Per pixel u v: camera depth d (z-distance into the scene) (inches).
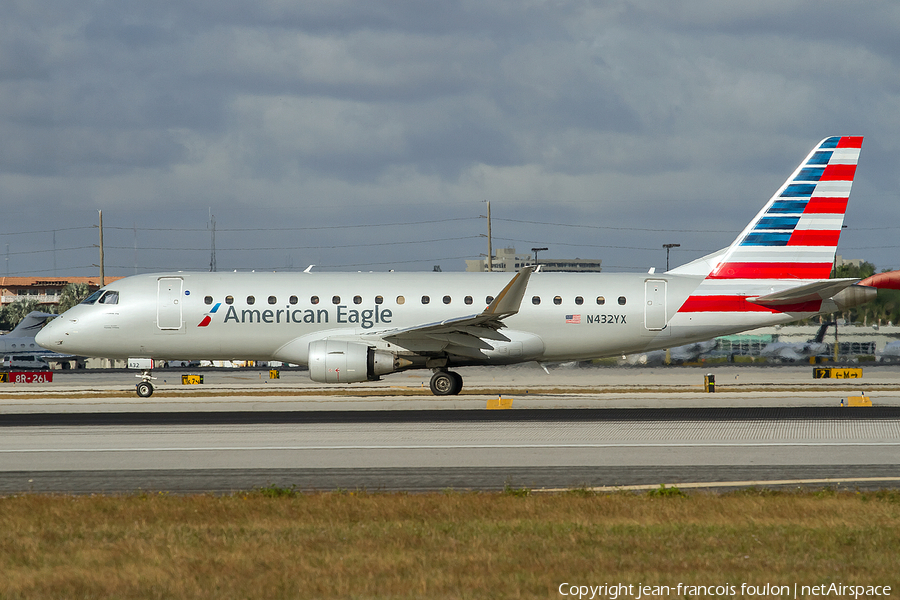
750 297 2496.3
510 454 1373.0
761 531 840.9
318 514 924.0
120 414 2000.5
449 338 2356.1
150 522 894.4
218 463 1305.4
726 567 714.8
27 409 2118.6
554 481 1160.2
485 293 2471.7
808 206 2509.8
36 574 693.3
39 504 979.3
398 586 652.7
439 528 856.3
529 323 2491.4
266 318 2455.7
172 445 1480.1
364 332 2444.6
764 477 1181.7
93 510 948.0
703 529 850.8
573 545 786.2
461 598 621.3
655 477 1184.8
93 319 2469.2
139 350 2491.4
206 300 2464.3
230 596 631.2
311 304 2455.7
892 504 968.3
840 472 1216.8
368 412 2015.3
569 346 2514.8
